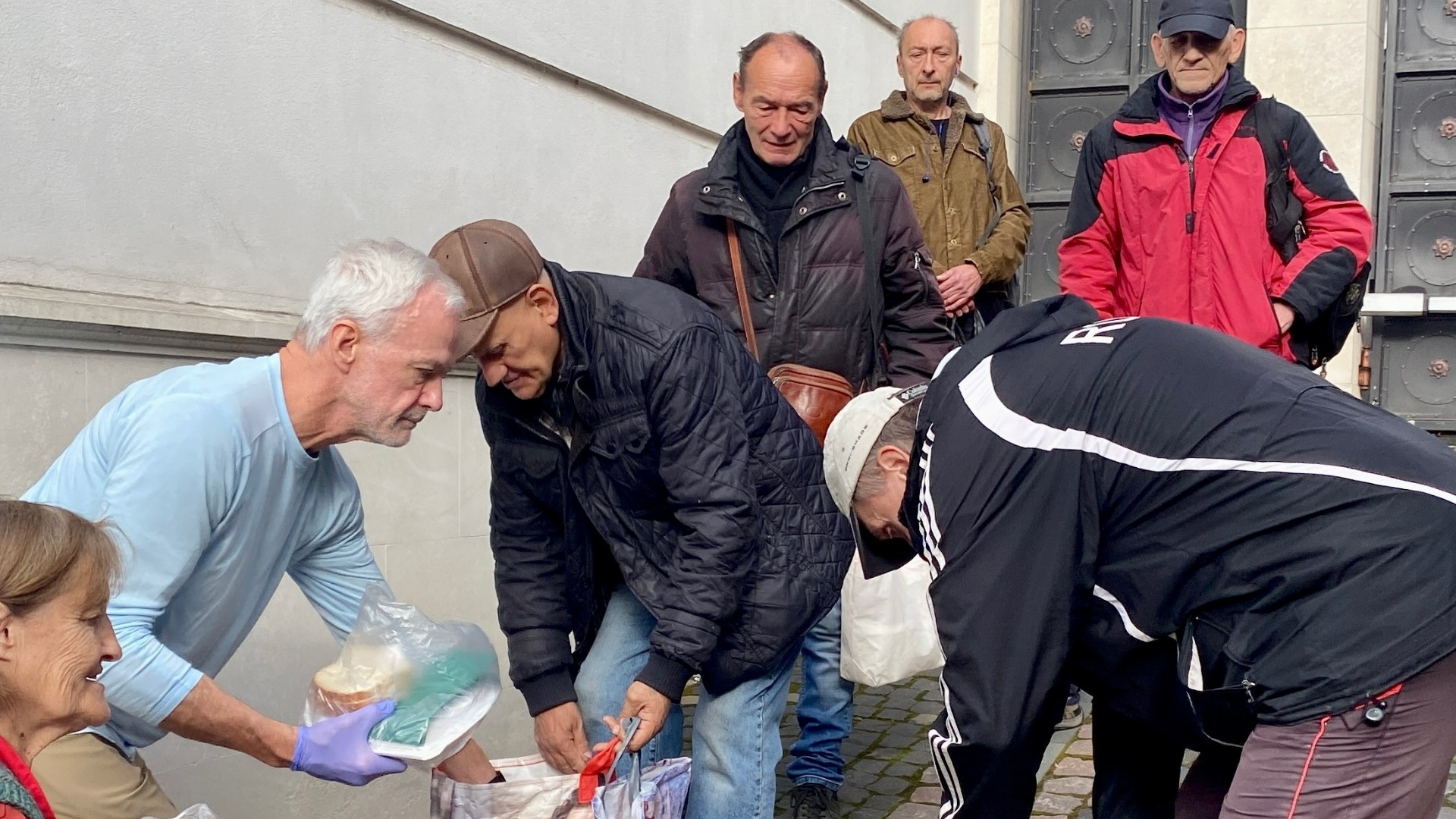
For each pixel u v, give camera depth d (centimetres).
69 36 263
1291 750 179
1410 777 176
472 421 375
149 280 281
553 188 420
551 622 266
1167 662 198
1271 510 178
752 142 348
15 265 252
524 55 401
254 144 307
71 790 195
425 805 362
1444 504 173
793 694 481
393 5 349
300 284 322
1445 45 741
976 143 478
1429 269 751
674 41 489
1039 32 830
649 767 248
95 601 159
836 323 349
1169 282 396
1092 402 190
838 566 265
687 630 240
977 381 198
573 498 258
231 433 200
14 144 252
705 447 241
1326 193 383
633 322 241
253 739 201
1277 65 725
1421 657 170
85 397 262
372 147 344
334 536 236
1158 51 398
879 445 221
